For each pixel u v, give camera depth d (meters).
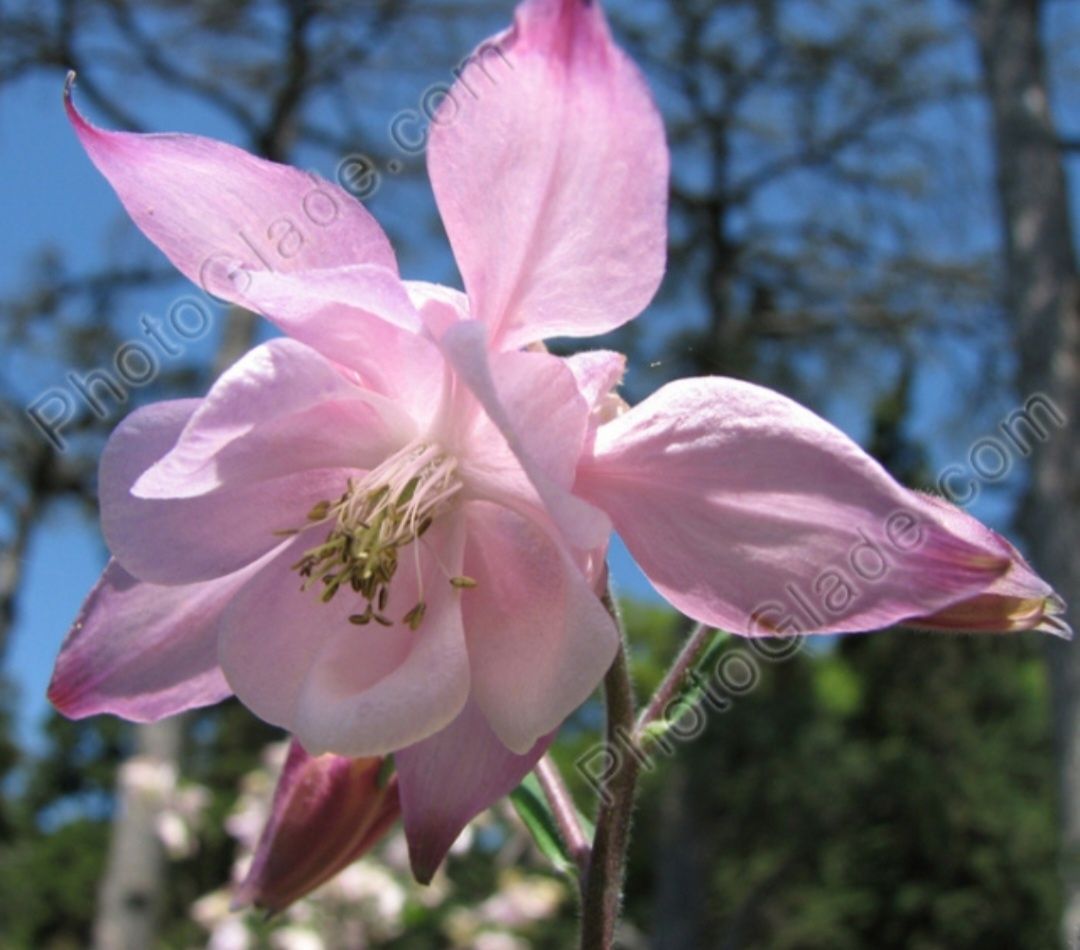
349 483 0.12
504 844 0.46
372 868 0.42
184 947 0.70
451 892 0.46
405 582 0.12
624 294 0.11
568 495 0.10
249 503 0.12
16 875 1.50
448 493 0.12
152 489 0.11
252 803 0.45
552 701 0.11
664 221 0.10
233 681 0.12
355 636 0.12
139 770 0.57
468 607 0.12
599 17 0.10
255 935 0.41
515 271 0.11
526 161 0.11
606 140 0.10
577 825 0.13
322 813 0.14
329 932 0.42
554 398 0.11
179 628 0.12
